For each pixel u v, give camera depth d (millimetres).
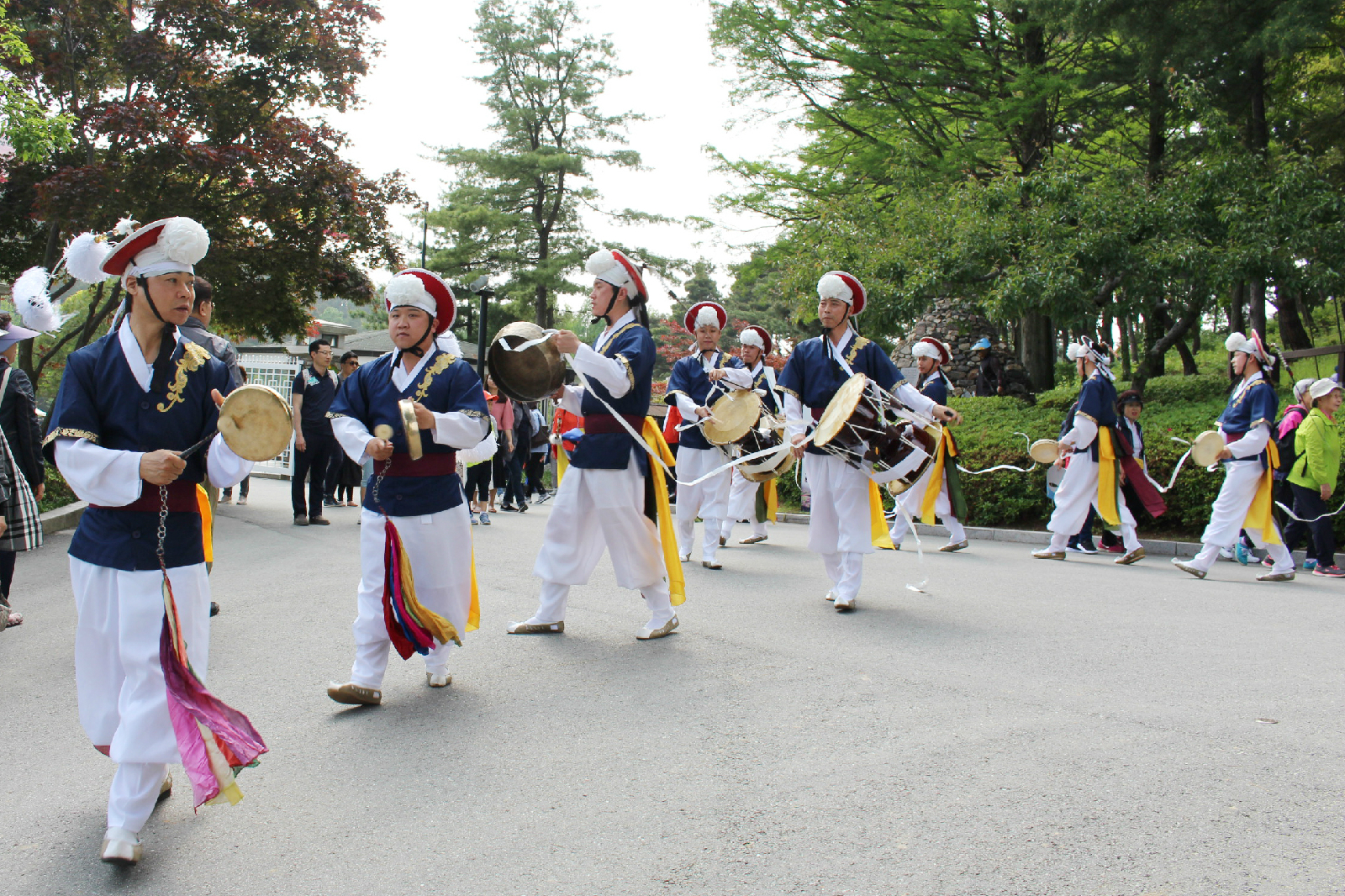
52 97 13281
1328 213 14797
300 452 11016
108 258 3180
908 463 6383
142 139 11695
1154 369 19469
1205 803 3244
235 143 12617
